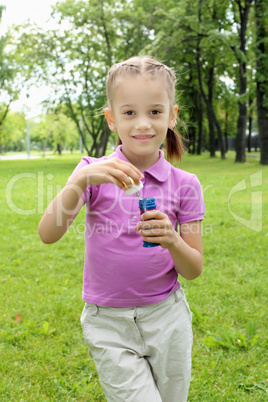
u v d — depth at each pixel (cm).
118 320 174
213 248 557
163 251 174
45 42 2583
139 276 171
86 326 181
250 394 254
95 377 280
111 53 2409
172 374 181
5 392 260
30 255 559
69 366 289
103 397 257
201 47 2247
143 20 2344
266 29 1683
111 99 171
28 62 2667
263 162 1809
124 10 2367
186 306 186
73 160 3575
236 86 2762
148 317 174
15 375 279
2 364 287
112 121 181
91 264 176
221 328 318
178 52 2112
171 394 183
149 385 167
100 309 176
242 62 1988
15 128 4884
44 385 268
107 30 2461
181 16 1942
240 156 2109
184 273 174
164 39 1964
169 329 177
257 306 371
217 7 2142
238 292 405
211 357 293
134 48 2369
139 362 171
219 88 2938
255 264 493
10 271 491
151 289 173
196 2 2150
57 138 5712
